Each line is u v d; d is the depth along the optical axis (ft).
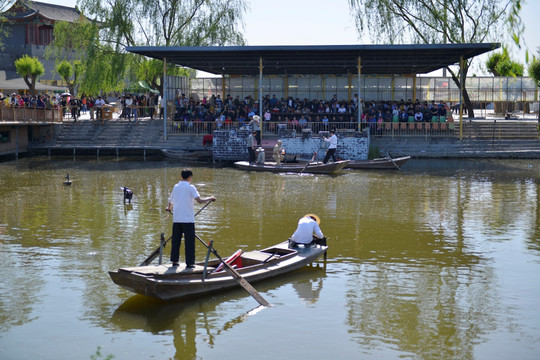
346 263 38.91
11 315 29.45
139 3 131.64
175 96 131.64
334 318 29.32
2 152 110.22
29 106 113.91
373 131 111.34
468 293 33.01
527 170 89.71
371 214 54.75
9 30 190.60
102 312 29.96
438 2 129.29
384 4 126.62
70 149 117.80
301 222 39.88
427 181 77.66
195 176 83.10
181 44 133.69
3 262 38.55
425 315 29.76
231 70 135.64
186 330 27.81
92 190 69.77
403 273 36.70
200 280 31.24
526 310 30.42
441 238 45.73
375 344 26.32
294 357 25.00
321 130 112.68
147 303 31.30
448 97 140.77
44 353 25.27
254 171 89.86
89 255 40.32
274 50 101.65
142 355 25.12
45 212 55.47
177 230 32.42
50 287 33.68
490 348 25.95
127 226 49.55
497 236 46.37
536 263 38.83
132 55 132.87
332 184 74.84
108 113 132.05
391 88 137.28
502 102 157.79
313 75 139.44
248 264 36.35
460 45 98.53
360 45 99.50
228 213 55.06
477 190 69.62
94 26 132.67
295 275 36.32
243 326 28.32
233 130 102.89
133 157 113.09
